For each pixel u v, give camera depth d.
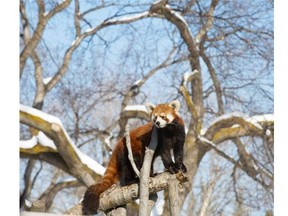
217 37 18.64
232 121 16.45
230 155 18.16
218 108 18.27
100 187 8.35
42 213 7.54
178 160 8.77
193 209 18.67
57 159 15.70
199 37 18.73
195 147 16.39
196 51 18.02
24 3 19.86
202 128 17.53
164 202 15.59
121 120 17.00
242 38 18.39
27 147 15.27
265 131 16.38
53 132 14.41
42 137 15.40
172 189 7.34
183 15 18.89
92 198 8.13
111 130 20.05
